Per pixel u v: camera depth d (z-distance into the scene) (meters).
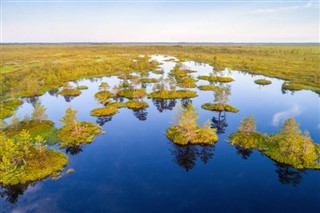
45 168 57.38
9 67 190.25
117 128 83.31
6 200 49.09
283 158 60.22
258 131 77.06
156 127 83.94
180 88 131.50
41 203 48.00
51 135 75.62
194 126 71.25
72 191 51.41
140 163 62.16
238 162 61.38
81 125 81.88
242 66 197.38
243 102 109.06
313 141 69.25
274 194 49.81
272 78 158.62
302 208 45.81
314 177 54.69
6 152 54.91
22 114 97.50
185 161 62.84
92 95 125.06
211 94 120.88
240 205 46.81
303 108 99.88
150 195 50.09
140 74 169.75
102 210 46.00
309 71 162.25
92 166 60.72
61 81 154.12
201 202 47.84
